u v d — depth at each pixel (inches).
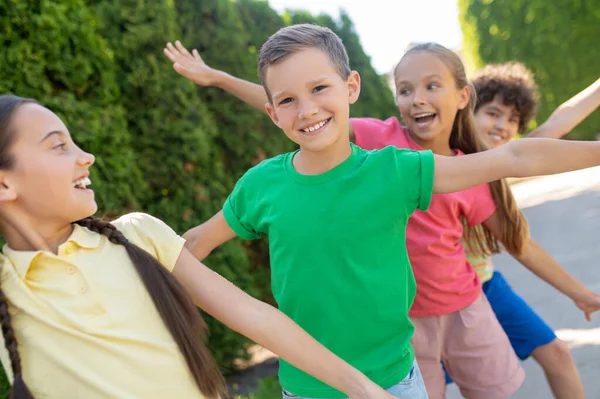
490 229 104.0
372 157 72.7
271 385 148.0
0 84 112.1
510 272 231.6
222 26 165.3
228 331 148.8
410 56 101.5
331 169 73.2
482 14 459.5
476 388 102.0
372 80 209.0
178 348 60.2
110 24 141.0
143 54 145.0
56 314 57.0
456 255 98.2
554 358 109.5
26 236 58.9
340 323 72.1
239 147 166.1
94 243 60.1
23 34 116.8
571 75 439.2
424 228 95.3
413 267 96.2
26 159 56.7
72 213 58.7
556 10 433.1
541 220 287.6
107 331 57.5
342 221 71.2
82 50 126.1
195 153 147.8
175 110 147.2
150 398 58.4
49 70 121.4
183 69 107.6
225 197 154.0
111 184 127.3
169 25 148.7
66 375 56.5
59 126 58.7
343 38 205.0
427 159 70.4
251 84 107.6
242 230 81.8
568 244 243.9
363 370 72.3
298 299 73.3
